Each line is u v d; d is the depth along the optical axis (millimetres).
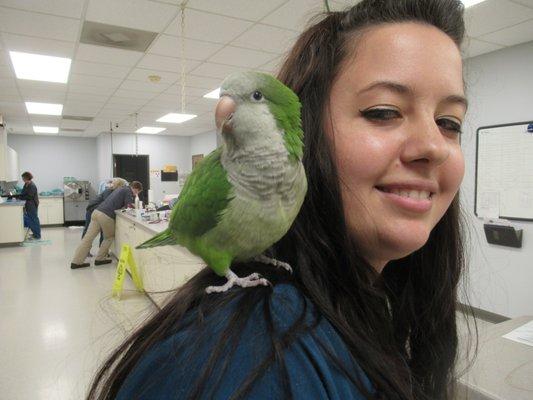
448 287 754
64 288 3951
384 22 528
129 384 422
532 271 3049
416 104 508
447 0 556
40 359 2428
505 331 1210
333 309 486
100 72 4242
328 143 535
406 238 525
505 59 3156
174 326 437
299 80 582
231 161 546
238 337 393
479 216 3342
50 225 9500
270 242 549
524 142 3039
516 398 844
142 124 7926
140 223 3631
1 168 6703
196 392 367
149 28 3047
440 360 735
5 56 3703
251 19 2871
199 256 597
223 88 539
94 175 10391
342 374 415
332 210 529
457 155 567
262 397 363
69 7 2699
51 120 7430
